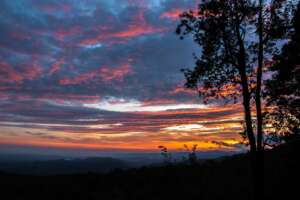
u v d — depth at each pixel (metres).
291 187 17.34
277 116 16.94
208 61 16.61
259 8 16.00
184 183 22.30
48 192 22.78
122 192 22.06
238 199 17.81
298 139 17.36
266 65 17.33
